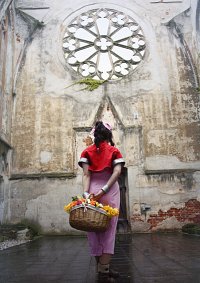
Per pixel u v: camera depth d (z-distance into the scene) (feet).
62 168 46.47
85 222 10.29
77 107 49.65
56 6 56.65
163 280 11.41
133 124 48.73
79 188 45.29
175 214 44.09
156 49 53.62
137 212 44.21
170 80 51.11
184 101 49.83
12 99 49.83
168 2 56.59
